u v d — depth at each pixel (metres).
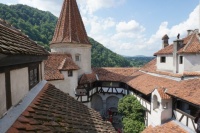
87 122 7.98
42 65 10.70
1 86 4.63
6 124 4.39
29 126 4.82
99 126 8.42
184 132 14.32
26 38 8.61
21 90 6.37
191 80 17.88
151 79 25.47
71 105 9.08
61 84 26.19
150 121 20.61
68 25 30.69
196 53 19.48
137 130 21.64
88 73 32.00
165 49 25.05
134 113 23.28
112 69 36.59
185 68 20.12
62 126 5.95
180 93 15.85
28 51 5.91
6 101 4.98
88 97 29.84
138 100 25.42
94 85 33.94
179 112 16.14
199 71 19.66
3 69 4.75
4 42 4.47
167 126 16.03
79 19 31.94
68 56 29.11
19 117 5.04
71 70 27.16
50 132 5.08
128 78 31.84
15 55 4.59
